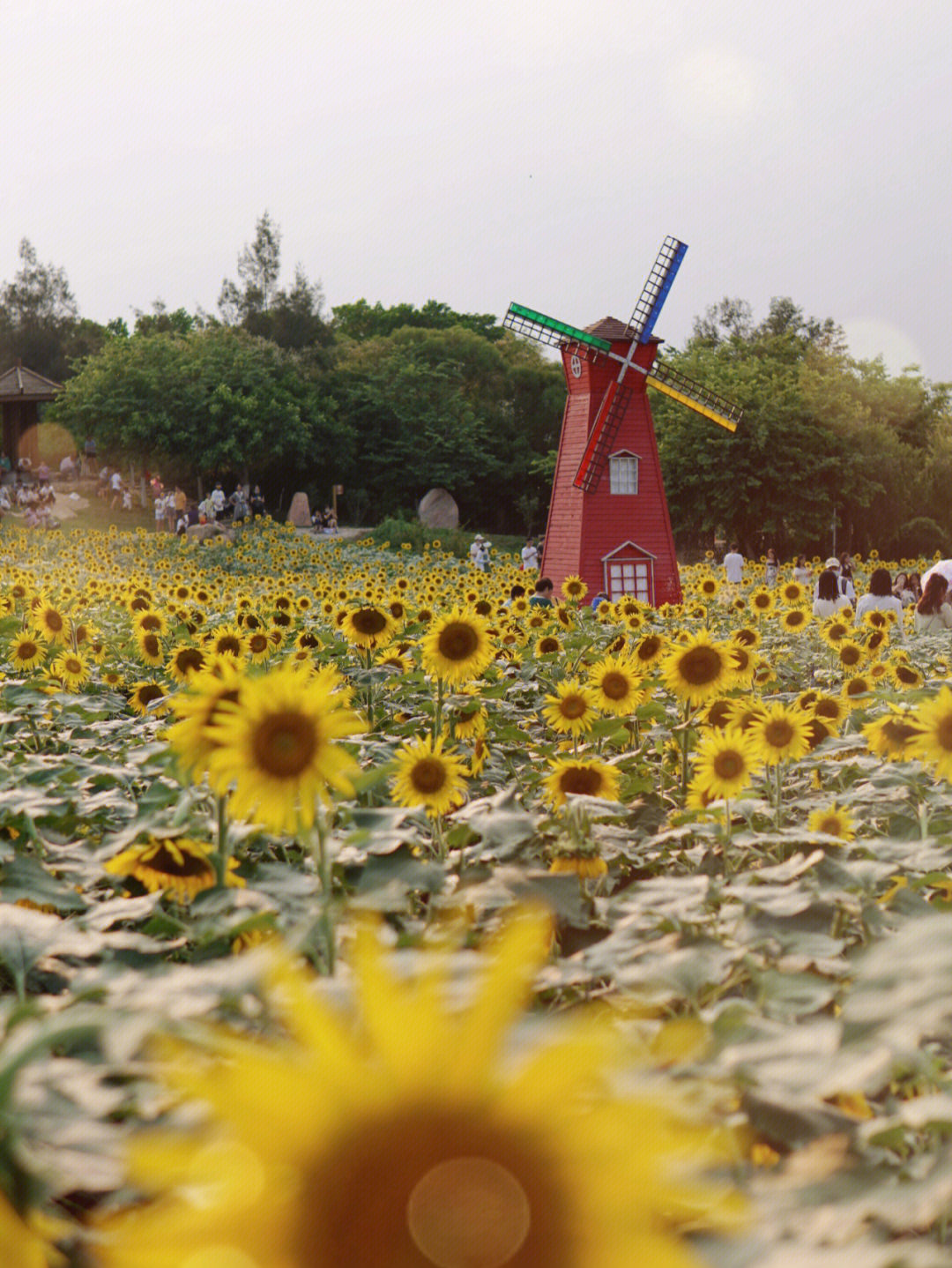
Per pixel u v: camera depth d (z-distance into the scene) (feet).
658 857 13.30
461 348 228.43
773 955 8.16
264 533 144.66
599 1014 7.86
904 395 196.85
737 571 100.89
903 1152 5.79
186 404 174.19
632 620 41.09
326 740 7.73
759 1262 2.91
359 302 317.22
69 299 273.54
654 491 105.40
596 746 19.88
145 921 10.19
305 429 185.16
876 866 9.70
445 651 18.80
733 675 19.25
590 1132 2.17
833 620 35.83
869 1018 4.28
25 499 164.86
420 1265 2.14
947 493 191.93
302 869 10.58
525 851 10.94
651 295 104.53
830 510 169.68
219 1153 2.22
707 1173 3.91
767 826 15.57
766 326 302.04
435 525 195.52
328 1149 2.18
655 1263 2.13
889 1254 2.86
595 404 104.73
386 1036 2.26
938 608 40.78
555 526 108.27
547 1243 2.14
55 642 30.83
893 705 17.31
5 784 12.66
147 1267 2.17
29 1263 3.08
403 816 10.34
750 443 160.97
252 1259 2.15
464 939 8.85
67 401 177.68
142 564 112.16
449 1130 2.19
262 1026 5.35
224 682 9.16
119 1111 4.86
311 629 35.88
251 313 215.92
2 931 7.30
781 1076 4.72
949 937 4.40
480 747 18.93
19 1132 3.30
